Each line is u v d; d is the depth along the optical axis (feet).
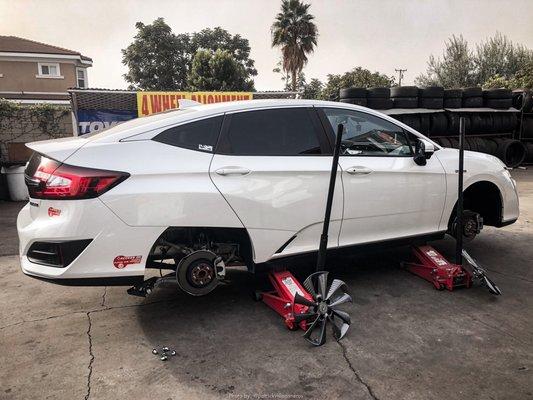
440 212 13.88
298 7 101.55
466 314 11.43
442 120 39.52
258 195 10.66
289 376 8.79
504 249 17.11
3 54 75.46
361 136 12.51
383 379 8.64
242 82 76.89
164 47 113.39
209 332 10.66
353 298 12.52
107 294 13.07
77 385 8.57
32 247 9.67
